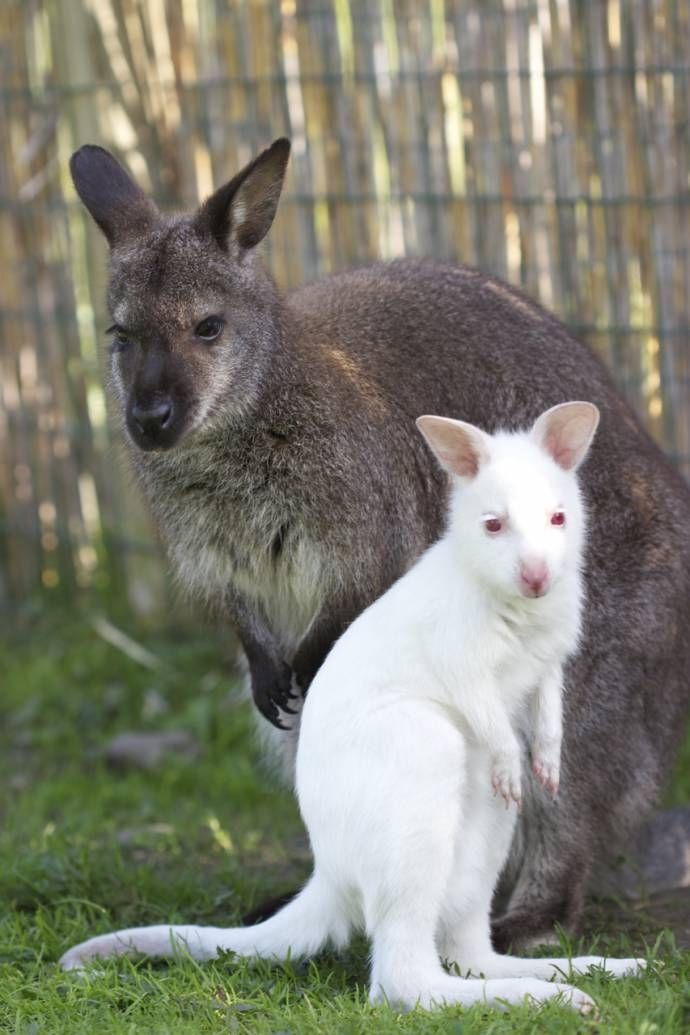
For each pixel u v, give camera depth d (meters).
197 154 18.73
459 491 10.35
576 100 16.84
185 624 20.42
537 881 12.31
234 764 17.25
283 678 13.08
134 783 16.81
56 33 19.73
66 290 20.73
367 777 9.96
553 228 17.22
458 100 17.34
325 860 10.35
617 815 12.74
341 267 17.66
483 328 13.32
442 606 10.24
